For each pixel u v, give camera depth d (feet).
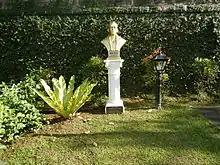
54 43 22.85
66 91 17.79
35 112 15.67
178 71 22.95
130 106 20.24
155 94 21.25
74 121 17.03
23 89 18.13
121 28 22.75
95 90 21.29
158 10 22.93
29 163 12.18
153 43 22.88
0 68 23.13
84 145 13.71
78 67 22.86
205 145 13.43
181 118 17.25
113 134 14.90
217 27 22.74
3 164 12.04
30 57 22.94
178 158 12.25
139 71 22.85
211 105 20.42
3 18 22.91
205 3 23.62
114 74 18.66
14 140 14.37
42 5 23.20
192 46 22.97
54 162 12.21
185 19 22.82
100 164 11.97
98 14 22.91
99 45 22.79
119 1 23.54
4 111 14.02
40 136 14.85
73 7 23.22
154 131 15.20
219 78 22.72
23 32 22.82
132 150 13.07
